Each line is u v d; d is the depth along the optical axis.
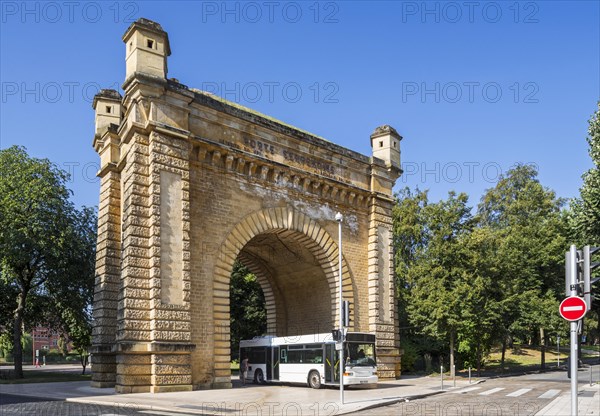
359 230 35.22
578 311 12.55
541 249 52.72
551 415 17.02
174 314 24.59
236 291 53.47
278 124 31.19
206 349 26.05
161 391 23.58
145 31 26.31
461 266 42.22
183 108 26.81
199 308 26.17
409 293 46.53
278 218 30.50
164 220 25.16
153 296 24.12
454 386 30.16
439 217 43.88
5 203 38.97
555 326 46.50
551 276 53.03
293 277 37.28
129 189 25.11
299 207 31.81
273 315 38.31
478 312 40.28
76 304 41.38
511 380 35.97
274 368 31.36
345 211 34.59
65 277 40.25
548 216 59.72
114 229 29.17
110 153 29.66
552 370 47.53
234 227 28.42
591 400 21.80
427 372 45.72
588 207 36.69
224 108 28.64
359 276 34.56
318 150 33.34
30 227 38.94
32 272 40.97
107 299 28.52
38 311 44.91
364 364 28.02
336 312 33.03
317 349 28.84
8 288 42.47
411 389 28.06
